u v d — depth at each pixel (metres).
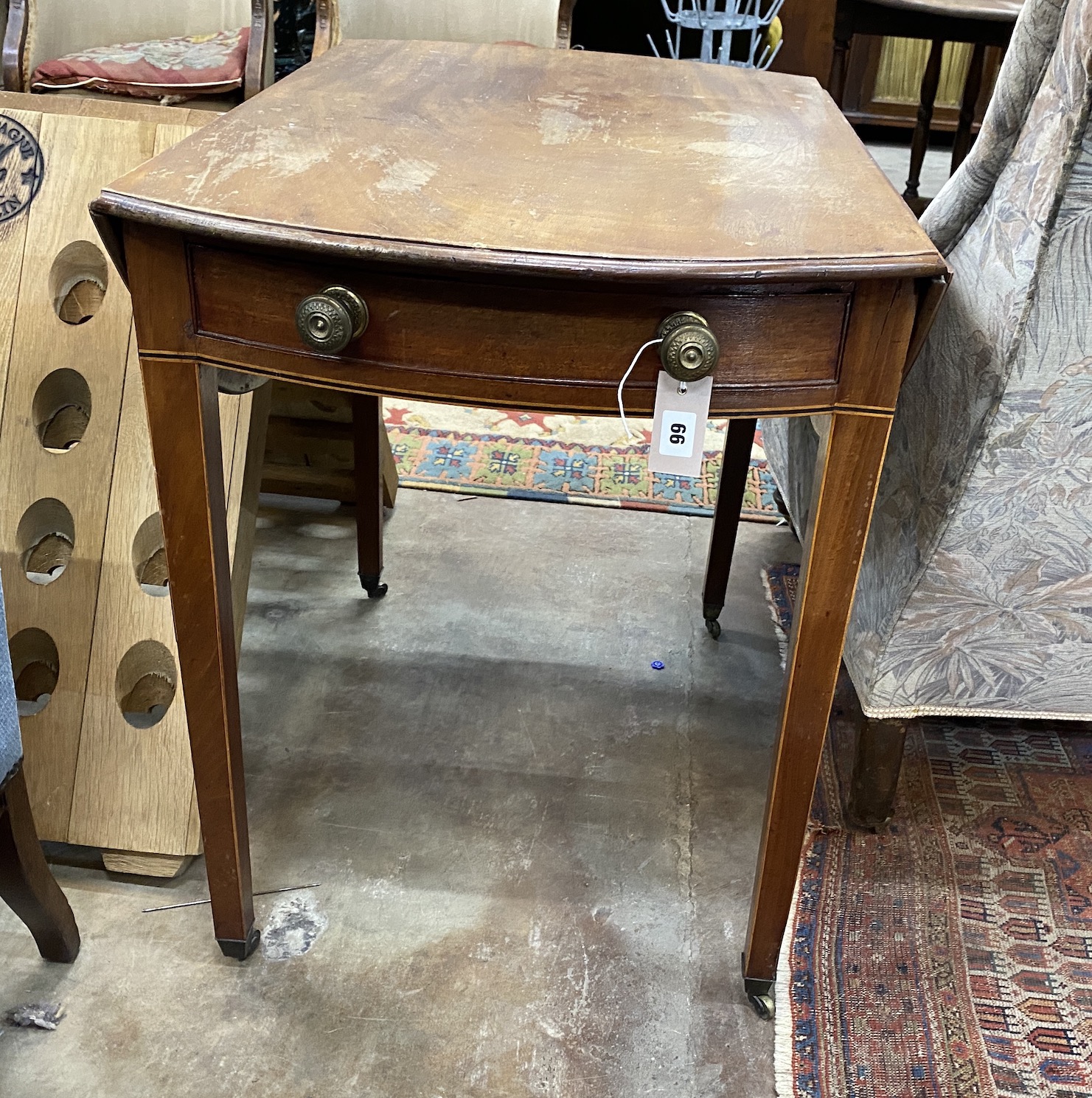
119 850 1.05
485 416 2.07
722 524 1.39
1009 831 1.17
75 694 1.06
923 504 0.97
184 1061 0.89
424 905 1.05
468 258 0.61
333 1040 0.91
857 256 0.63
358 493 1.42
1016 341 0.83
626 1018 0.94
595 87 1.08
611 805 1.18
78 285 1.14
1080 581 0.97
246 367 0.71
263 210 0.66
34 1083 0.86
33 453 1.08
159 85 1.38
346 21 1.60
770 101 1.06
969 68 2.86
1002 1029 0.94
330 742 1.25
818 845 1.14
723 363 0.68
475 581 1.58
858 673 1.08
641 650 1.45
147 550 1.13
